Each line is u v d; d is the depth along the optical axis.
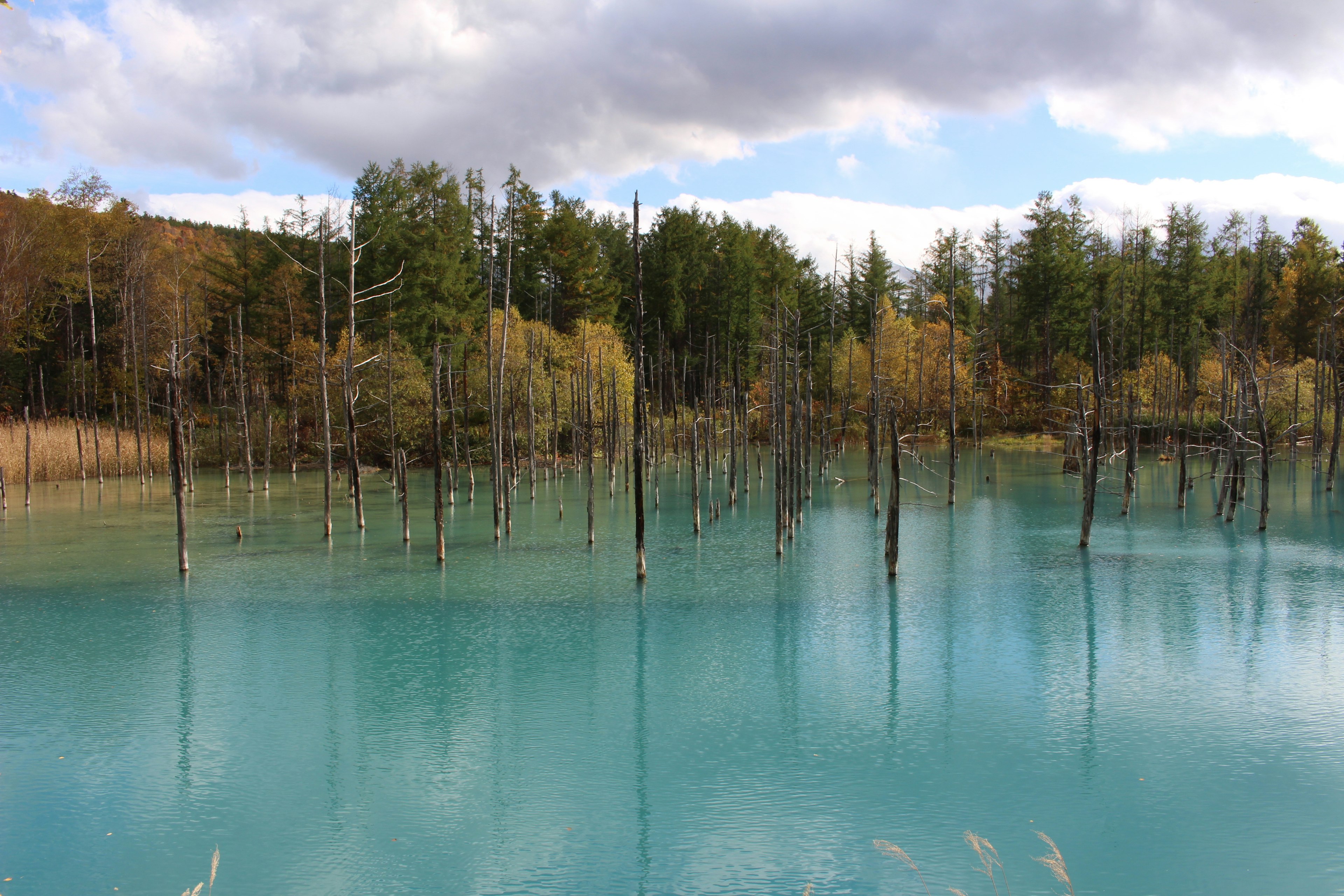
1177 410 62.81
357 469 36.50
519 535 35.59
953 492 41.91
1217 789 13.04
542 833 12.05
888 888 10.59
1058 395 77.69
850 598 24.61
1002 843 11.60
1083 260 85.19
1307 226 93.25
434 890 10.72
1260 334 79.94
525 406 58.53
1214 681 17.58
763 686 17.73
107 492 51.19
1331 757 14.04
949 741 14.90
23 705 17.06
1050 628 21.47
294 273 79.00
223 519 40.09
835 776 13.67
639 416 26.17
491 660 19.53
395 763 14.38
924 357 82.50
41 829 12.37
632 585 26.52
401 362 59.91
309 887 10.82
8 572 28.81
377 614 23.45
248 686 18.03
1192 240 83.50
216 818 12.65
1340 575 26.38
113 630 22.03
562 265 82.62
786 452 34.31
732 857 11.34
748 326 89.00
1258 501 41.56
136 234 74.75
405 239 69.19
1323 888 10.47
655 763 14.23
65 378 69.88
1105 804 12.64
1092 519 35.22
